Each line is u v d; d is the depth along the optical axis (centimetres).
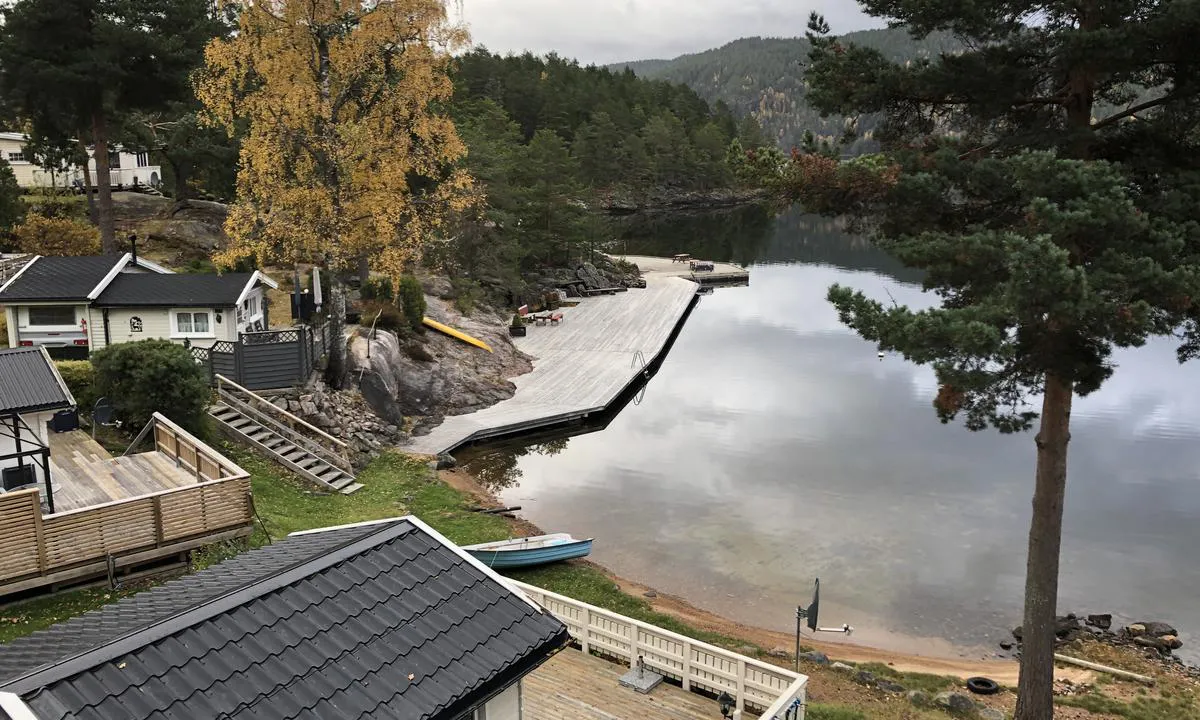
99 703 754
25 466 1664
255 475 2519
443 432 3472
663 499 3036
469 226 5669
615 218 13662
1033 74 1497
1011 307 1221
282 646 873
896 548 2659
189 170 5369
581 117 14538
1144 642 2150
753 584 2411
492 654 945
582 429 3872
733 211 15700
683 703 1467
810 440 3753
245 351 2891
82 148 4991
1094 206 1213
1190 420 4156
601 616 1617
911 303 6906
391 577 1016
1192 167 1446
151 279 3053
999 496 3106
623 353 5072
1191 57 1361
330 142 2716
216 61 2672
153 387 2330
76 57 3984
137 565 1694
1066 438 1510
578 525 2781
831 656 2020
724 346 5738
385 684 862
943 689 1872
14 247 4241
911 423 4025
